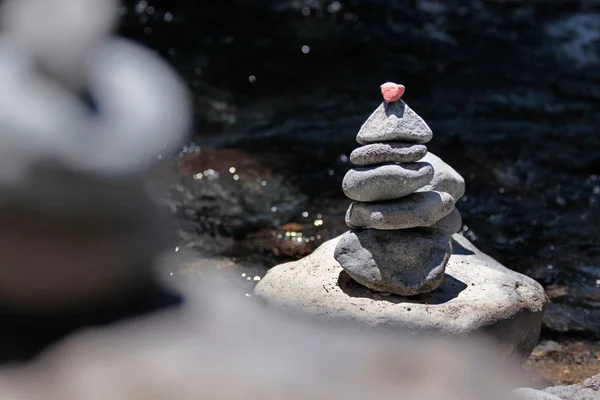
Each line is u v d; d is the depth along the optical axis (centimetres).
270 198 725
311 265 488
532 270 624
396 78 1061
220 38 1200
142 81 59
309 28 1234
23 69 58
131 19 1259
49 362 59
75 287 59
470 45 1177
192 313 62
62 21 58
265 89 1021
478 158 831
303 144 857
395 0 1323
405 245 441
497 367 68
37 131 58
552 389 409
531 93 1015
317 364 62
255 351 61
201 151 819
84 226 58
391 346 64
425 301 438
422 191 451
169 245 62
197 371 60
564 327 537
